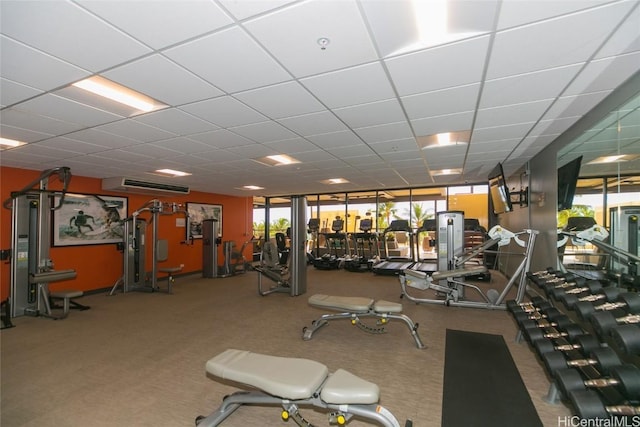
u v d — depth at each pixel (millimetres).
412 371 2863
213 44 1885
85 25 1671
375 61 2117
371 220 9656
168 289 6355
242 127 3486
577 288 2816
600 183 3260
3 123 3201
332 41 1874
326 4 1552
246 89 2527
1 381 2703
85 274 6164
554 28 1767
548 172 4574
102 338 3736
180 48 1922
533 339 2381
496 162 5668
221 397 2465
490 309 4785
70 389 2572
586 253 3609
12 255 4641
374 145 4344
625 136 2811
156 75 2266
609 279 3180
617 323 1992
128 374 2832
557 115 3221
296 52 1993
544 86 2533
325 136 3881
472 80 2414
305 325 4219
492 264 8547
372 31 1781
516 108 3018
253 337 3760
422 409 2273
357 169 6125
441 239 6027
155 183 6812
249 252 10805
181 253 8328
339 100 2773
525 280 4254
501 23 1720
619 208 2959
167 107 2879
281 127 3512
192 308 5113
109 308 5129
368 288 6664
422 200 10562
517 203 6359
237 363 2064
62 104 2740
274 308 5098
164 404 2369
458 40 1879
